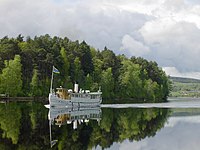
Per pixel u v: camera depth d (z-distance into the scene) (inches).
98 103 5674.2
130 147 1895.9
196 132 2536.9
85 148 1814.7
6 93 5816.9
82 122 3139.8
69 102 5039.4
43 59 6491.1
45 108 4670.3
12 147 1754.4
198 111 4889.3
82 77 7150.6
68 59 7086.6
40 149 1726.1
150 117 3801.7
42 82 6284.5
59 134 2274.9
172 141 2112.5
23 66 6353.3
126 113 4392.2
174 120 3444.9
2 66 6176.2
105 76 7770.7
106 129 2647.6
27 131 2356.1
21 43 6766.7
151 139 2185.0
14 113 3614.7
